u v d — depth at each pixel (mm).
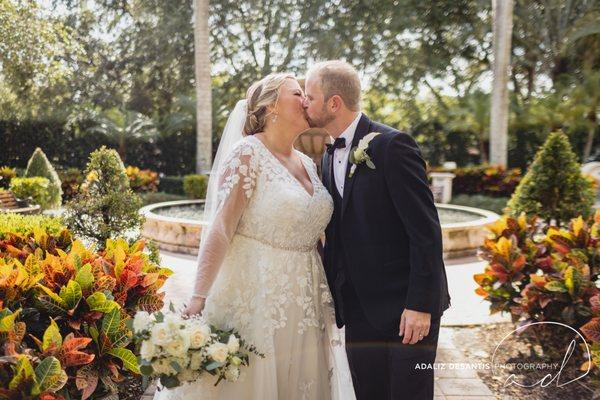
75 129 16688
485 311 4480
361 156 2084
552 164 5121
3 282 2203
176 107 18781
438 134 18875
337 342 2361
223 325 2141
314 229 2182
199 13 14062
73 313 2311
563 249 3393
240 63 20219
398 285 2127
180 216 8562
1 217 4117
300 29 18953
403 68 19359
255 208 2088
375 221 2109
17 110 16469
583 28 16578
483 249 3814
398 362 2141
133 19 19141
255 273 2119
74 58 17484
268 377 2082
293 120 2176
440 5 18562
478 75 20422
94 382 2148
